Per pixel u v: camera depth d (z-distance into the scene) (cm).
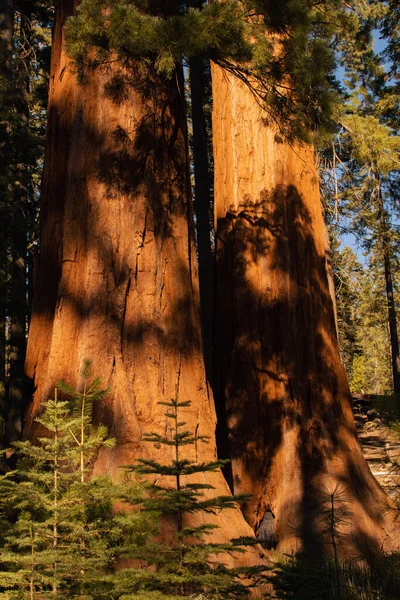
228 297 1084
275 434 980
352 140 1750
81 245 779
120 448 692
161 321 770
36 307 808
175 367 766
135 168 793
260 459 976
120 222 777
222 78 1170
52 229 825
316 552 817
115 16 685
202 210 1645
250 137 1111
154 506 420
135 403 727
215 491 705
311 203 1100
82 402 548
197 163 1670
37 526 430
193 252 843
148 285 771
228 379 1044
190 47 695
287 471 948
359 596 530
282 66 799
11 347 1421
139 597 391
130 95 807
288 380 998
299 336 1023
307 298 1045
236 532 682
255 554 686
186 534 416
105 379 724
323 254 1102
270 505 945
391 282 2883
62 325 754
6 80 1327
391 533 859
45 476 465
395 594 555
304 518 885
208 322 1536
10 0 1423
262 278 1055
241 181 1106
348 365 4394
